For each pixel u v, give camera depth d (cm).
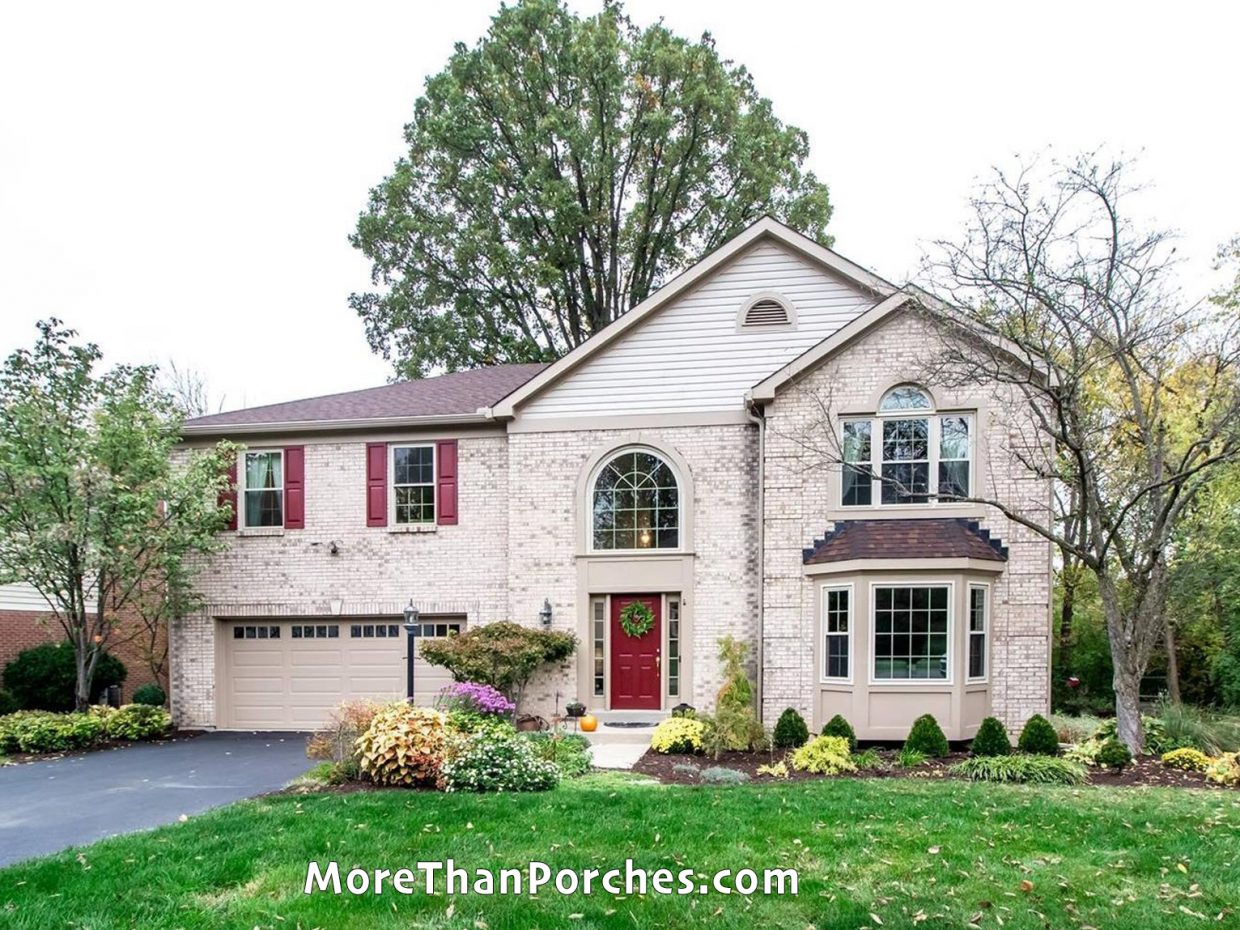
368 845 645
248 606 1571
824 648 1267
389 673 1551
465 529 1532
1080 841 641
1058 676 1777
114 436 1404
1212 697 1686
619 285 2941
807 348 1423
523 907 514
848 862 595
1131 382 1123
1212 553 1284
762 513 1337
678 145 2738
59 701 1645
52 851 707
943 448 1285
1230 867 575
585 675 1427
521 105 2764
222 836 679
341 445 1581
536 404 1492
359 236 2895
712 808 762
